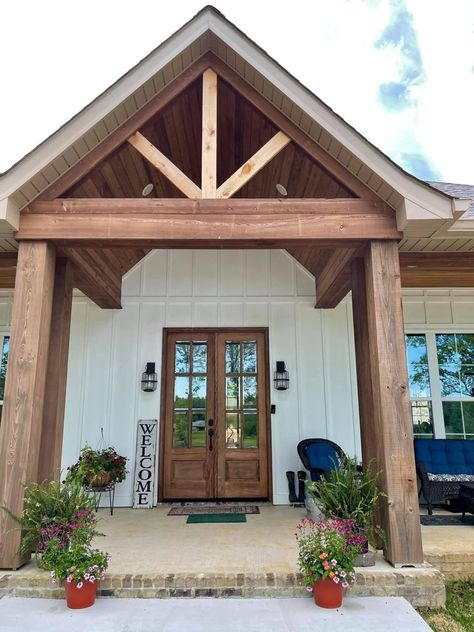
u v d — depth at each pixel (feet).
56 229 11.61
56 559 9.25
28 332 11.12
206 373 19.98
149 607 9.28
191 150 16.38
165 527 14.44
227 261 20.59
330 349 19.77
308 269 20.30
